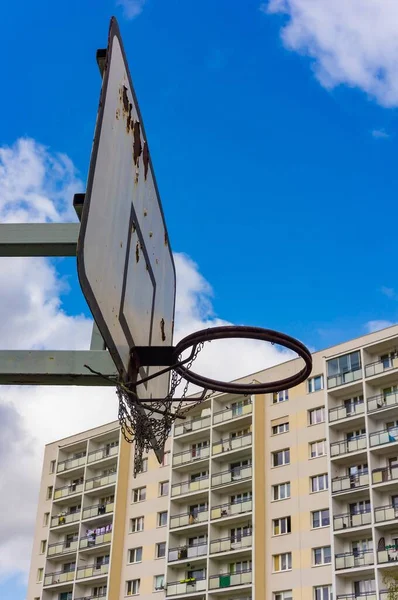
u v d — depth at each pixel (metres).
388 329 40.97
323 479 39.22
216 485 42.41
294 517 39.09
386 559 34.62
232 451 42.69
